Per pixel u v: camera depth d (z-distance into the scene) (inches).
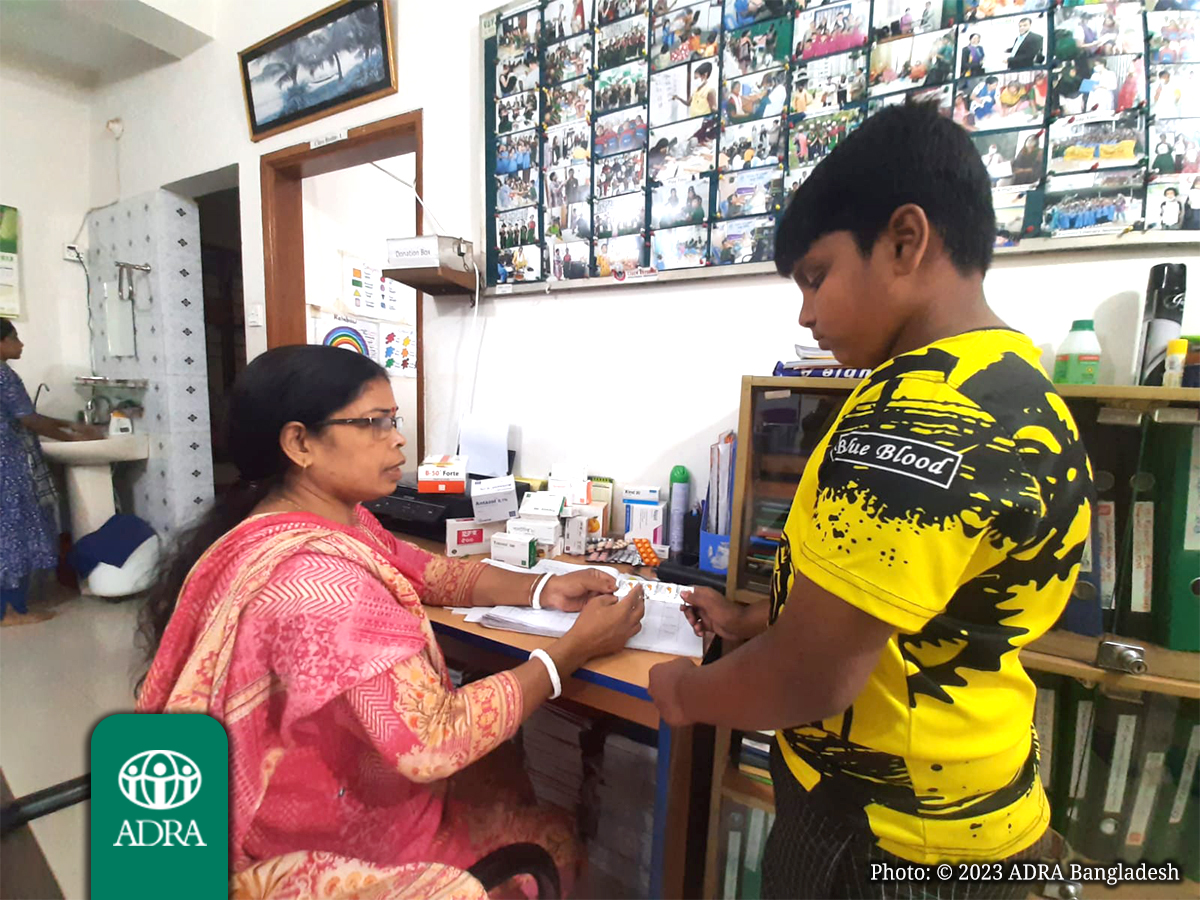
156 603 29.5
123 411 112.2
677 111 52.5
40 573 107.8
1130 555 33.1
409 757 23.2
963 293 19.0
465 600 41.3
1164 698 34.1
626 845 45.4
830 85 46.0
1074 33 38.3
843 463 17.1
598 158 56.9
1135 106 37.5
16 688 74.7
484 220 65.2
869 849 21.0
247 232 88.7
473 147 65.2
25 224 109.6
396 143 74.2
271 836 25.9
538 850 32.4
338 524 29.2
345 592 23.7
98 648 86.1
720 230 51.7
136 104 102.9
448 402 71.3
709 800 46.3
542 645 34.8
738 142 50.1
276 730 24.3
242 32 84.2
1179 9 36.4
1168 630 31.7
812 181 20.2
